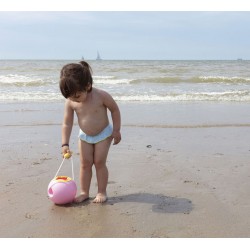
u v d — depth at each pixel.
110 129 2.02
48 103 5.70
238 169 2.45
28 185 2.12
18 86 7.95
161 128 3.86
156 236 1.51
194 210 1.77
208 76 10.38
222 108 5.34
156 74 11.28
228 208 1.79
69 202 1.88
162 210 1.77
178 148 3.02
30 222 1.64
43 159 2.67
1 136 3.44
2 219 1.67
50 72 11.78
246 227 1.59
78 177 2.30
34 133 3.58
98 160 1.95
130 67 15.20
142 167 2.47
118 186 2.12
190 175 2.31
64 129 2.02
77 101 1.93
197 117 4.52
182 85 8.53
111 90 7.37
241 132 3.71
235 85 8.66
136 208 1.80
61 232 1.55
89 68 1.90
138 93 6.93
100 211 1.77
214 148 3.04
